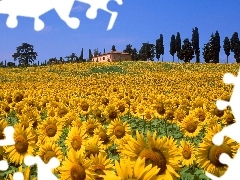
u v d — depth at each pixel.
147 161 3.36
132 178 2.70
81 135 7.06
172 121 13.76
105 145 8.58
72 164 4.59
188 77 54.47
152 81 49.12
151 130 14.62
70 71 74.44
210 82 48.03
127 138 4.55
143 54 143.25
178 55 126.62
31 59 99.44
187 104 19.22
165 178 3.37
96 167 4.67
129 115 17.45
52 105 16.31
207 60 119.50
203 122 11.83
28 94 23.11
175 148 3.47
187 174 6.88
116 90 29.80
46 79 60.31
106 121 12.69
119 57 138.62
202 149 5.64
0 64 95.94
